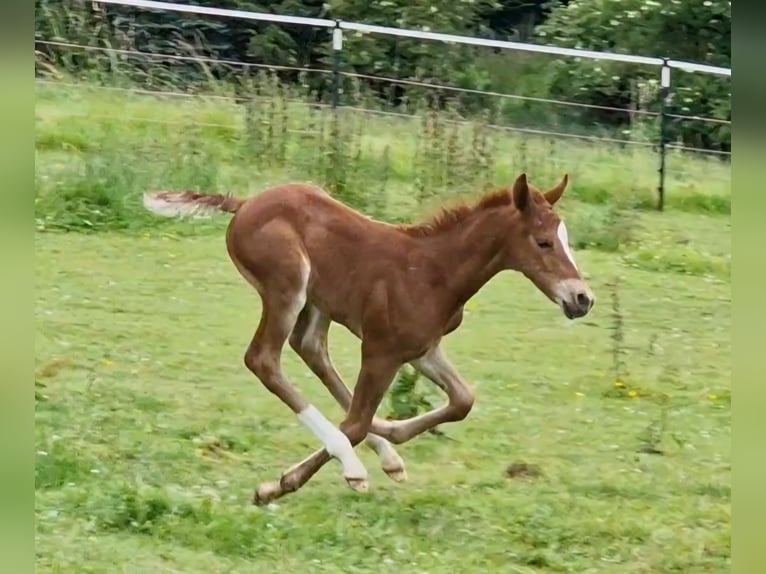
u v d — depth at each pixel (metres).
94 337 14.27
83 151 16.30
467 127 17.67
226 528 12.06
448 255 12.49
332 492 12.83
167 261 15.55
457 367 14.91
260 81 17.83
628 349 15.59
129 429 13.16
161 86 17.62
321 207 12.55
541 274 12.49
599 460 13.93
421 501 12.88
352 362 14.55
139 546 11.82
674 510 13.39
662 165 18.20
